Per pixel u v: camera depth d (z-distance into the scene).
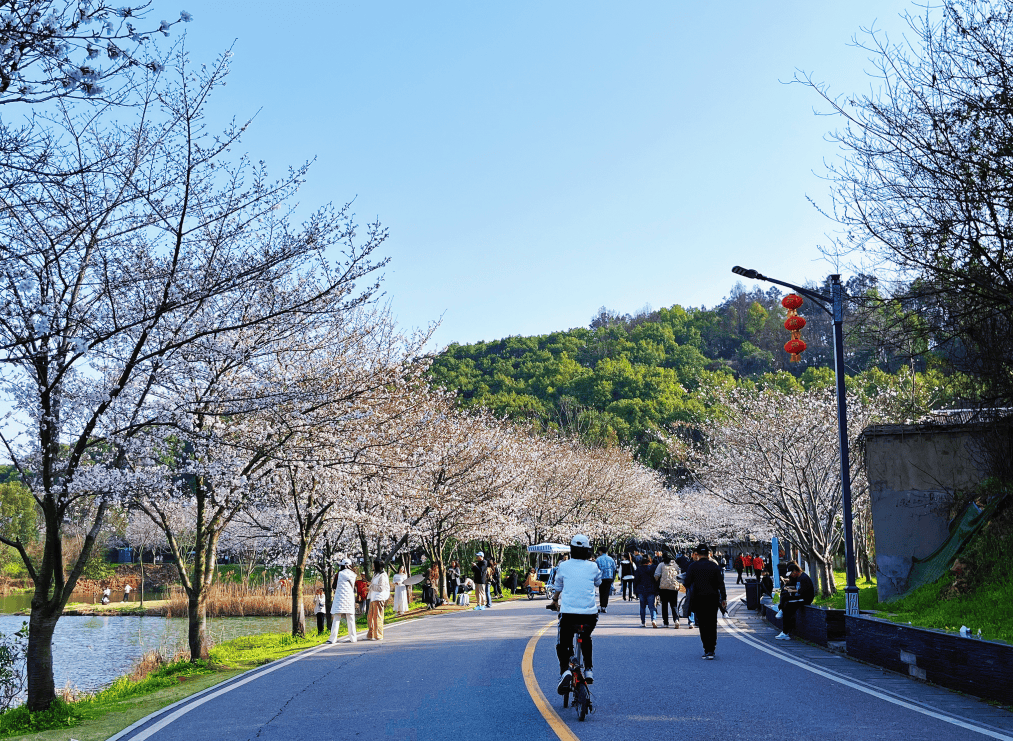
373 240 14.31
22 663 20.20
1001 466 19.22
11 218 10.23
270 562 33.34
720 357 164.62
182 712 10.17
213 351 14.14
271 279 13.82
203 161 12.58
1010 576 16.25
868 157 14.80
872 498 21.17
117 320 13.28
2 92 7.01
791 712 8.80
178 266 13.62
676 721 8.35
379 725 8.59
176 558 18.02
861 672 12.28
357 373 21.25
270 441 16.95
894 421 24.42
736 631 20.23
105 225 12.04
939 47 13.98
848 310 17.77
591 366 145.00
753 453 29.23
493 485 34.66
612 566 23.00
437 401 29.77
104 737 8.96
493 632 19.70
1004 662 9.05
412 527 32.00
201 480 16.64
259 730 8.60
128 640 38.28
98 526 13.15
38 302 11.47
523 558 62.91
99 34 7.14
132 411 13.62
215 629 39.19
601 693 10.27
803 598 17.70
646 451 101.81
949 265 14.54
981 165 13.66
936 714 8.60
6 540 12.26
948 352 17.70
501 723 8.40
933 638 10.84
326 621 30.78
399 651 16.34
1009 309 14.55
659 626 21.70
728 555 86.38
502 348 157.62
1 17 6.93
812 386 31.55
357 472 21.38
